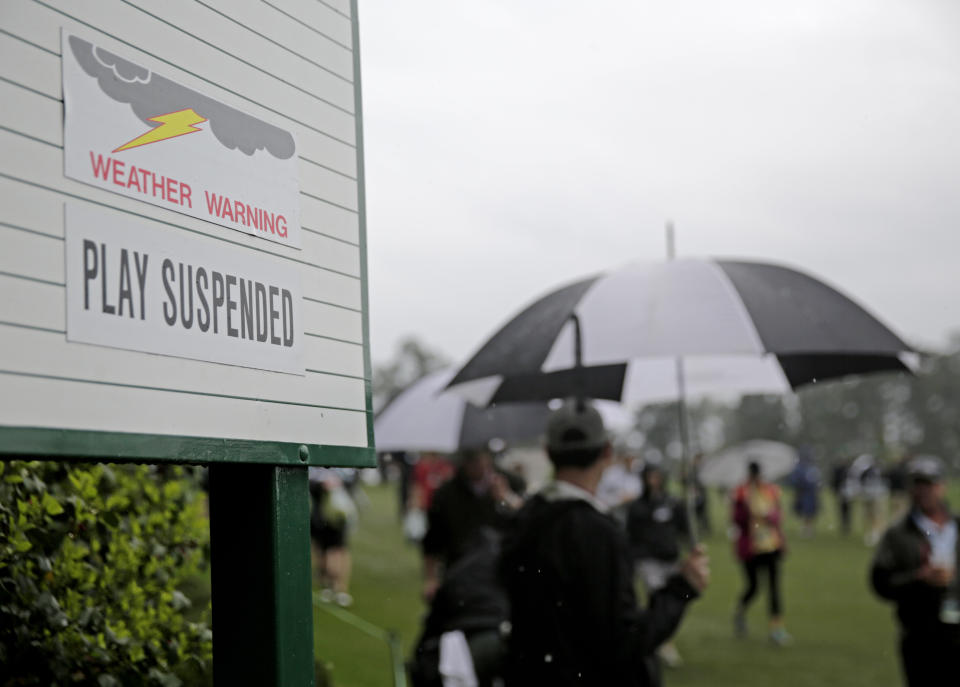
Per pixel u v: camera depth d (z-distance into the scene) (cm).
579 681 356
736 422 10556
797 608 1359
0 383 218
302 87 315
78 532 322
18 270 224
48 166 234
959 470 10094
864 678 941
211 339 268
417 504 1667
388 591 1341
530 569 366
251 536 287
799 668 986
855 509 3575
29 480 306
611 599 359
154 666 335
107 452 236
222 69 286
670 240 477
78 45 245
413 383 799
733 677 944
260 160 294
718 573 1744
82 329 235
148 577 349
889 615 1300
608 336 434
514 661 368
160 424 250
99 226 243
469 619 541
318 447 299
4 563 298
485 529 585
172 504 365
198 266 268
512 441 764
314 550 1297
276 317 291
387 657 802
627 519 941
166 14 270
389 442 761
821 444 10331
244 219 285
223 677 286
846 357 516
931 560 664
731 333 420
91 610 314
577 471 380
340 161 327
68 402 230
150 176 258
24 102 231
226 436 268
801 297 440
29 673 300
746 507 1135
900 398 10438
